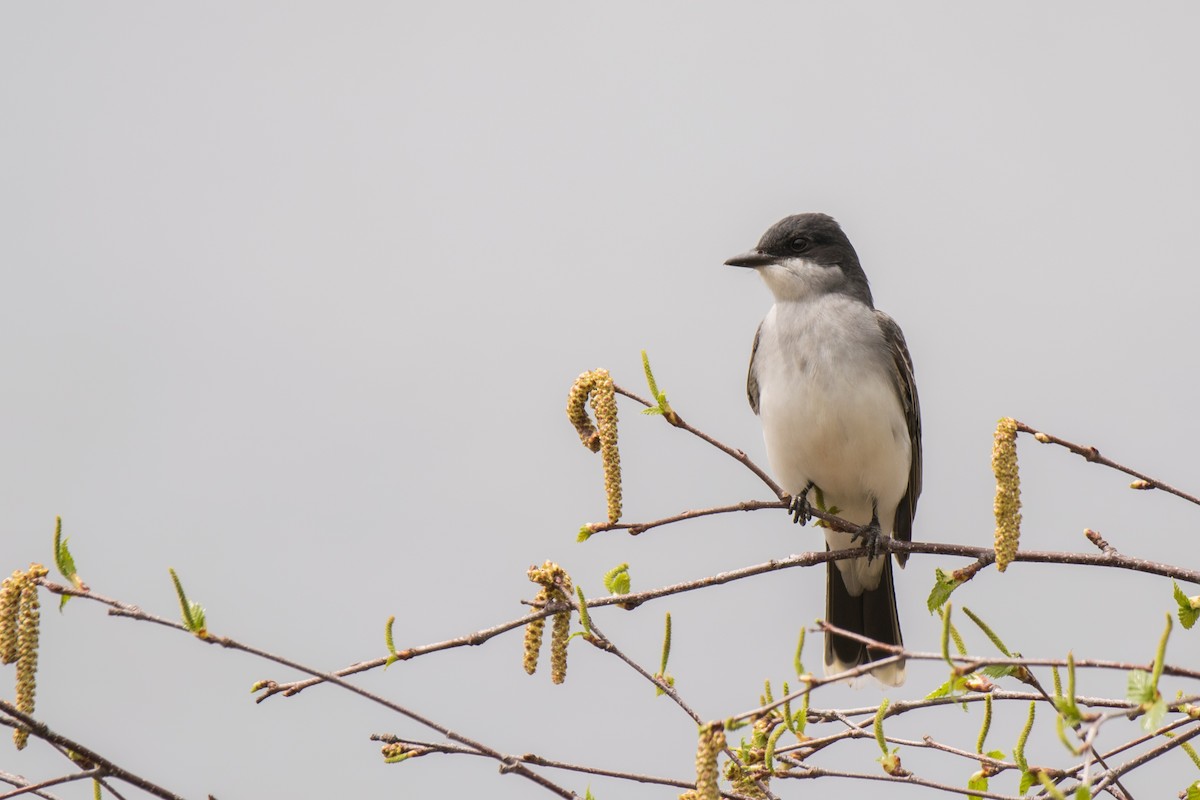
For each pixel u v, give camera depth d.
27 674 7.59
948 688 8.37
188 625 7.63
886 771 8.57
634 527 9.32
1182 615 8.38
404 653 8.59
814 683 6.69
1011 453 8.38
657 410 9.39
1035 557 9.27
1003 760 8.70
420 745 8.49
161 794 7.41
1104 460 8.77
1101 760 8.04
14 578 7.68
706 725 6.80
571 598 8.69
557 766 8.34
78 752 7.30
